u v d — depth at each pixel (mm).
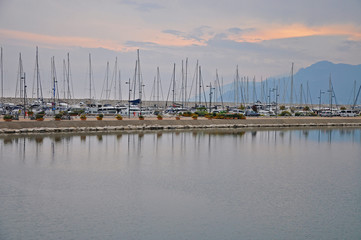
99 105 120938
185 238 24156
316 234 25234
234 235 24766
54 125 77125
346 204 31312
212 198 32375
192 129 90812
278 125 105938
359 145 70375
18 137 66625
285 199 32469
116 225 25953
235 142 70375
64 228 25281
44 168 43156
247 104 163125
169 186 36062
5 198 31453
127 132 79875
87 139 67500
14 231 24641
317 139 79250
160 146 62281
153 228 25594
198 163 48219
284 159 53031
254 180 39156
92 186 35656
